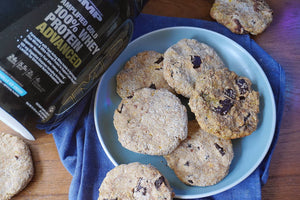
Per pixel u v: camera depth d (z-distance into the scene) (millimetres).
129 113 367
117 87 391
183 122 355
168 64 373
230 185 344
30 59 274
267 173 368
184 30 407
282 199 375
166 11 430
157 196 328
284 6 431
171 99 367
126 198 331
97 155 380
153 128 356
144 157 374
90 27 287
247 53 398
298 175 380
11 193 360
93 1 278
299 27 424
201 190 354
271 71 405
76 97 327
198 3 432
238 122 359
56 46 278
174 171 361
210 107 358
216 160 361
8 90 280
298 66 415
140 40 402
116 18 301
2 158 371
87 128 385
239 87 373
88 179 369
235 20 406
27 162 372
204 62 382
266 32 423
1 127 389
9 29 259
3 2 249
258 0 423
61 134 385
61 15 270
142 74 393
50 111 307
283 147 387
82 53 296
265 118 378
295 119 396
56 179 378
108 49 318
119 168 344
